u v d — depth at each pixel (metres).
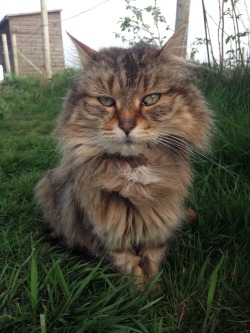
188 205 0.38
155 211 0.28
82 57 0.30
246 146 0.44
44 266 0.27
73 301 0.25
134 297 0.26
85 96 0.28
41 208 0.39
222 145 0.45
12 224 0.39
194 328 0.25
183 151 0.30
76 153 0.29
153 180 0.27
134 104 0.27
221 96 0.57
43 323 0.22
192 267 0.29
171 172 0.28
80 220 0.31
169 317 0.26
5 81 1.46
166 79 0.28
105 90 0.27
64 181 0.33
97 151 0.28
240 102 0.57
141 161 0.28
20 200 0.46
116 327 0.23
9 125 0.85
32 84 1.34
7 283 0.26
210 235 0.34
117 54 0.30
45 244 0.34
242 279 0.29
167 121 0.28
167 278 0.29
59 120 0.30
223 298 0.27
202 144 0.30
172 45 0.30
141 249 0.31
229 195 0.37
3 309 0.25
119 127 0.26
